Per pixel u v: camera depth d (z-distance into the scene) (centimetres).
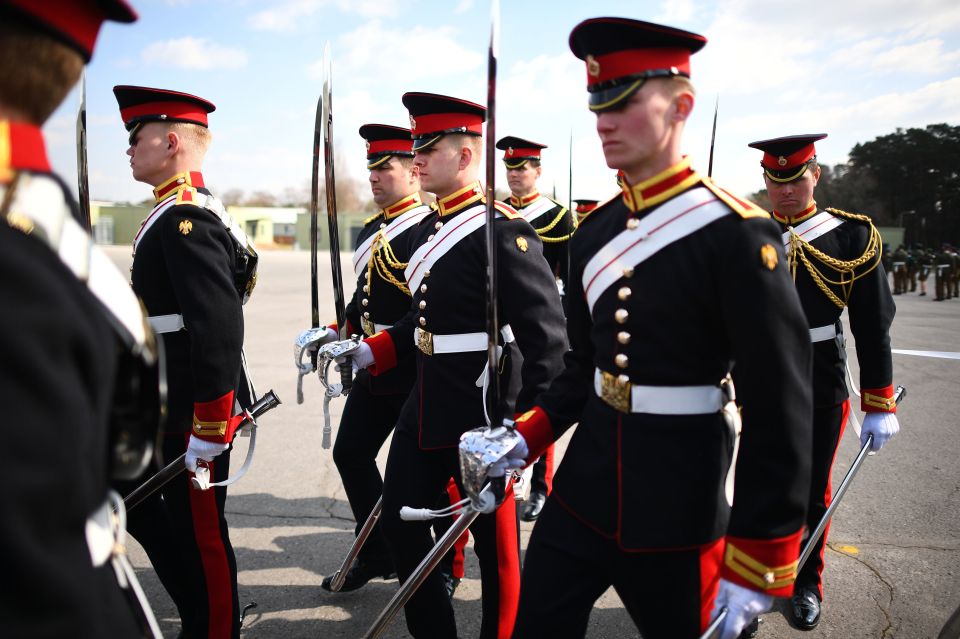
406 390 316
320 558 351
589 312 191
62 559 81
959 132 5669
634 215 174
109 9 98
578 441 182
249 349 902
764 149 299
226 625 262
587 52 167
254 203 6806
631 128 166
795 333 156
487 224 179
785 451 154
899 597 305
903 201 5775
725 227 159
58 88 95
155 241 252
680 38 162
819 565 293
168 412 254
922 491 423
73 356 85
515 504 248
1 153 89
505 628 246
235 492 430
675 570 165
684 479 165
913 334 1145
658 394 167
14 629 78
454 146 263
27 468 77
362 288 369
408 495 253
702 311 163
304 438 532
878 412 285
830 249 291
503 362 252
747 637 277
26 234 85
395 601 218
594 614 300
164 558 270
